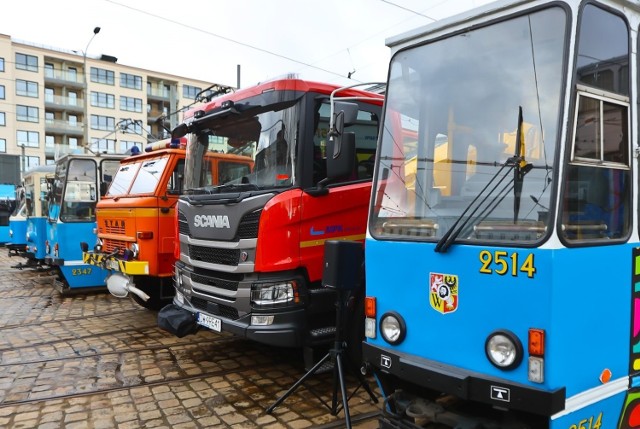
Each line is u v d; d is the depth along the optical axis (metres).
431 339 3.03
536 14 2.84
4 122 51.31
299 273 4.60
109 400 4.53
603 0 2.83
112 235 7.56
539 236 2.60
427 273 3.06
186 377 5.10
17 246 13.84
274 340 4.43
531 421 2.86
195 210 5.21
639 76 3.03
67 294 9.89
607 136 2.85
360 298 4.74
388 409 3.56
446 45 3.30
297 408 4.33
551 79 2.74
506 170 2.84
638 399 3.00
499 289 2.70
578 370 2.64
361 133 5.12
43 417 4.18
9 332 6.91
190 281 5.31
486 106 3.03
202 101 7.16
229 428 3.97
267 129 4.84
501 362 2.66
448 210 3.09
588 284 2.68
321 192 4.63
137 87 59.56
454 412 3.18
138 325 7.30
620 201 2.91
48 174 11.45
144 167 7.66
